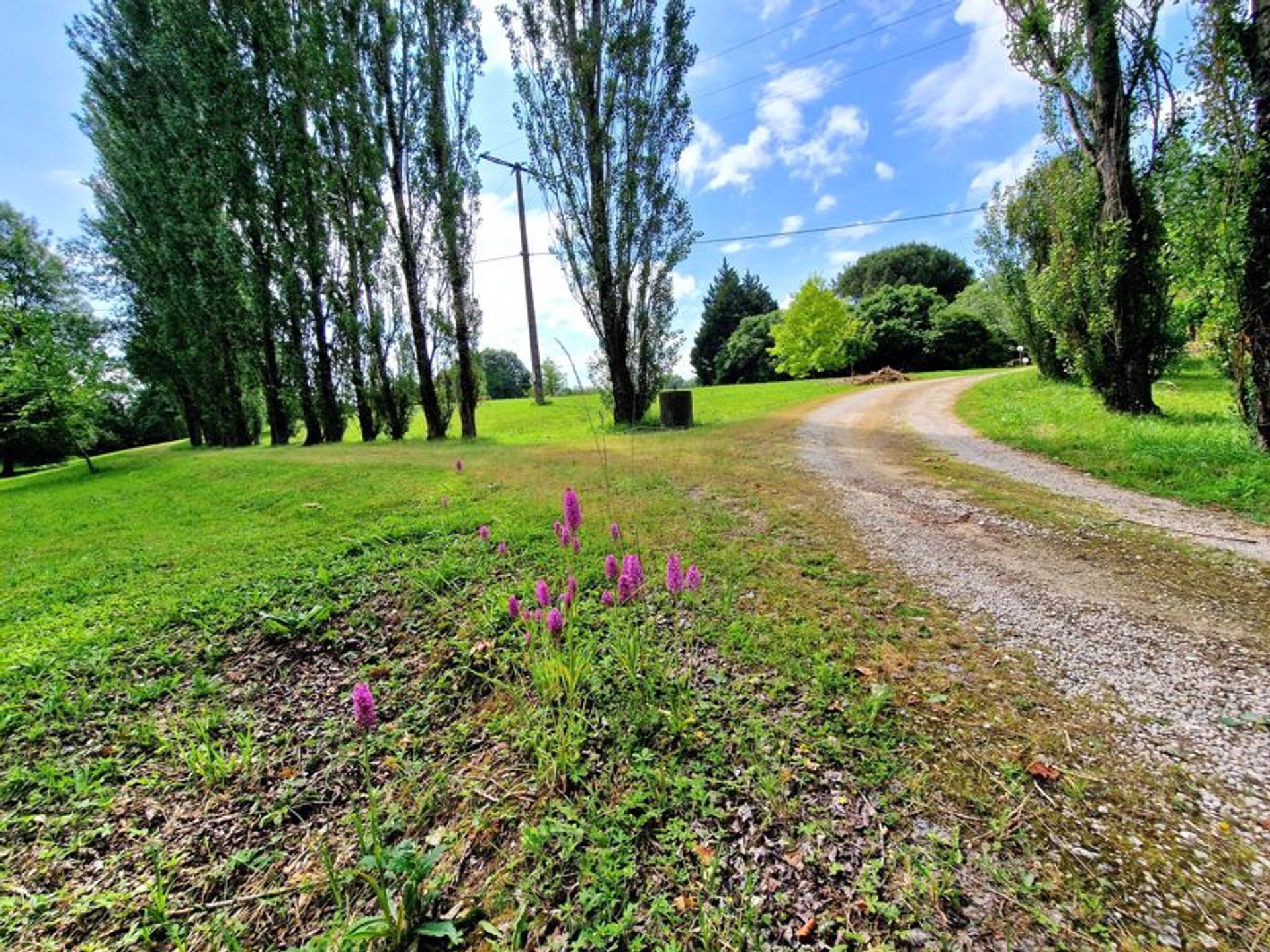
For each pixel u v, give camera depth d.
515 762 2.21
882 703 2.36
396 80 13.06
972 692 2.44
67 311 18.84
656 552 4.22
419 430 17.55
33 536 6.68
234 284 14.51
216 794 2.18
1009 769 1.98
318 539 5.12
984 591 3.49
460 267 13.84
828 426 11.71
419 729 2.49
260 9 12.93
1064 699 2.38
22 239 20.05
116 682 2.96
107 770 2.33
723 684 2.56
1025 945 1.39
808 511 5.29
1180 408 9.12
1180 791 1.86
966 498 5.64
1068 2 7.95
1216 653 2.71
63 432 14.80
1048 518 4.86
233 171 13.46
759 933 1.45
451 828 1.92
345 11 12.47
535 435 14.60
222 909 1.69
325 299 14.66
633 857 1.73
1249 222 5.74
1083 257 9.02
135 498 8.57
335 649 3.20
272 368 15.48
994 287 16.55
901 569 3.87
